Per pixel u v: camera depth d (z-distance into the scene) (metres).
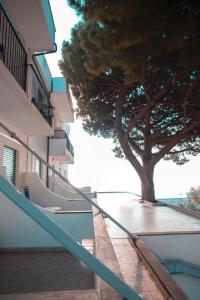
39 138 13.46
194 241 5.48
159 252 5.38
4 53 6.48
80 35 8.55
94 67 8.17
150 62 9.02
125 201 13.95
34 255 7.04
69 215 7.94
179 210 9.52
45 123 9.21
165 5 5.78
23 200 1.54
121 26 5.96
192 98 11.48
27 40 8.42
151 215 8.61
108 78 12.37
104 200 14.70
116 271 3.05
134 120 12.47
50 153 15.41
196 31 6.62
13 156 9.75
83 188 19.47
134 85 12.38
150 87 11.82
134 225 6.67
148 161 13.21
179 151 15.18
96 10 5.68
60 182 15.95
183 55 7.11
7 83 5.72
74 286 5.16
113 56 7.67
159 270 3.15
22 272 5.90
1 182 1.56
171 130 14.02
